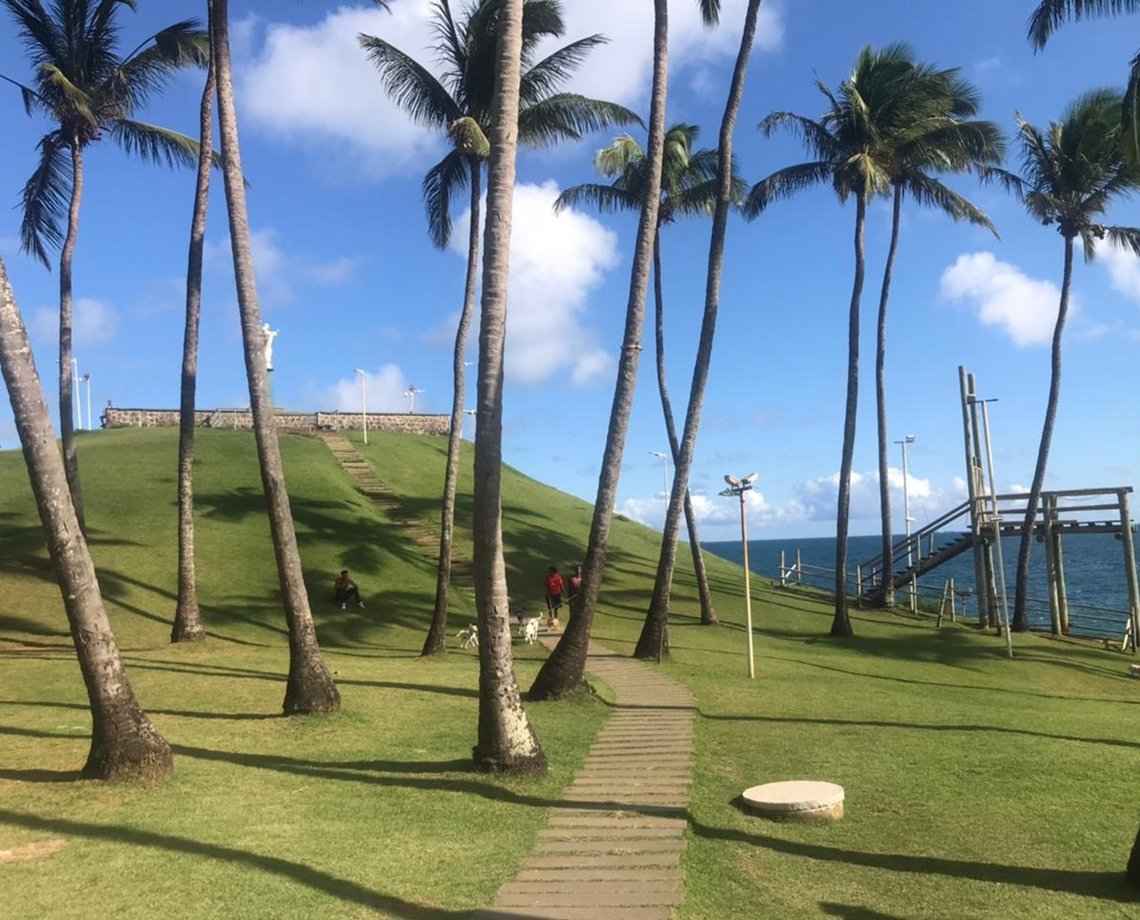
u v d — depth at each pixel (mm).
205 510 34031
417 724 12570
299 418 55469
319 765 10250
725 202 20688
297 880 6730
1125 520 28766
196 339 21016
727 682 17109
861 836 8289
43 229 22828
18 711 13062
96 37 21656
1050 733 12922
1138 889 6953
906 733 12656
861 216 28062
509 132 10469
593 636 24688
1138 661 25844
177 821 7953
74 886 6469
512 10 10469
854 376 27609
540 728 12641
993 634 28688
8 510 32406
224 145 13188
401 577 29797
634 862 7508
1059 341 29797
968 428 32406
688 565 39312
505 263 10453
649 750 11461
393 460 47594
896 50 27734
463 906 6484
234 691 14758
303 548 30984
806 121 27672
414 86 20969
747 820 8727
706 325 20516
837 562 27094
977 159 28281
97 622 9078
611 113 21016
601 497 15336
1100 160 28047
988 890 6977
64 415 21594
